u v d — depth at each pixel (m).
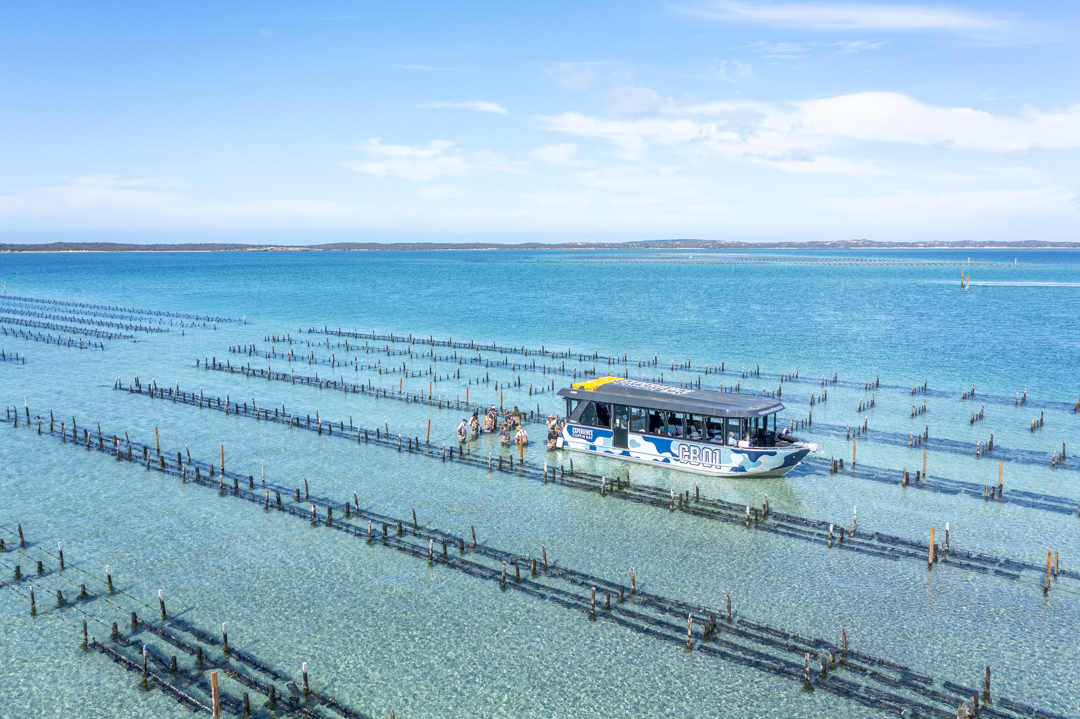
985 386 78.56
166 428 57.81
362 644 26.88
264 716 22.89
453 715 22.94
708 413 45.66
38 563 32.06
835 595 30.81
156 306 172.25
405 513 39.81
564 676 25.05
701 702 23.72
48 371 83.56
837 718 22.97
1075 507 41.34
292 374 83.12
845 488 44.72
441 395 72.62
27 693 24.05
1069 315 153.62
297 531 37.09
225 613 28.97
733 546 35.78
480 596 30.58
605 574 32.69
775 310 166.50
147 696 23.95
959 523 38.94
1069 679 24.89
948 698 23.78
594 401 50.69
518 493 43.19
